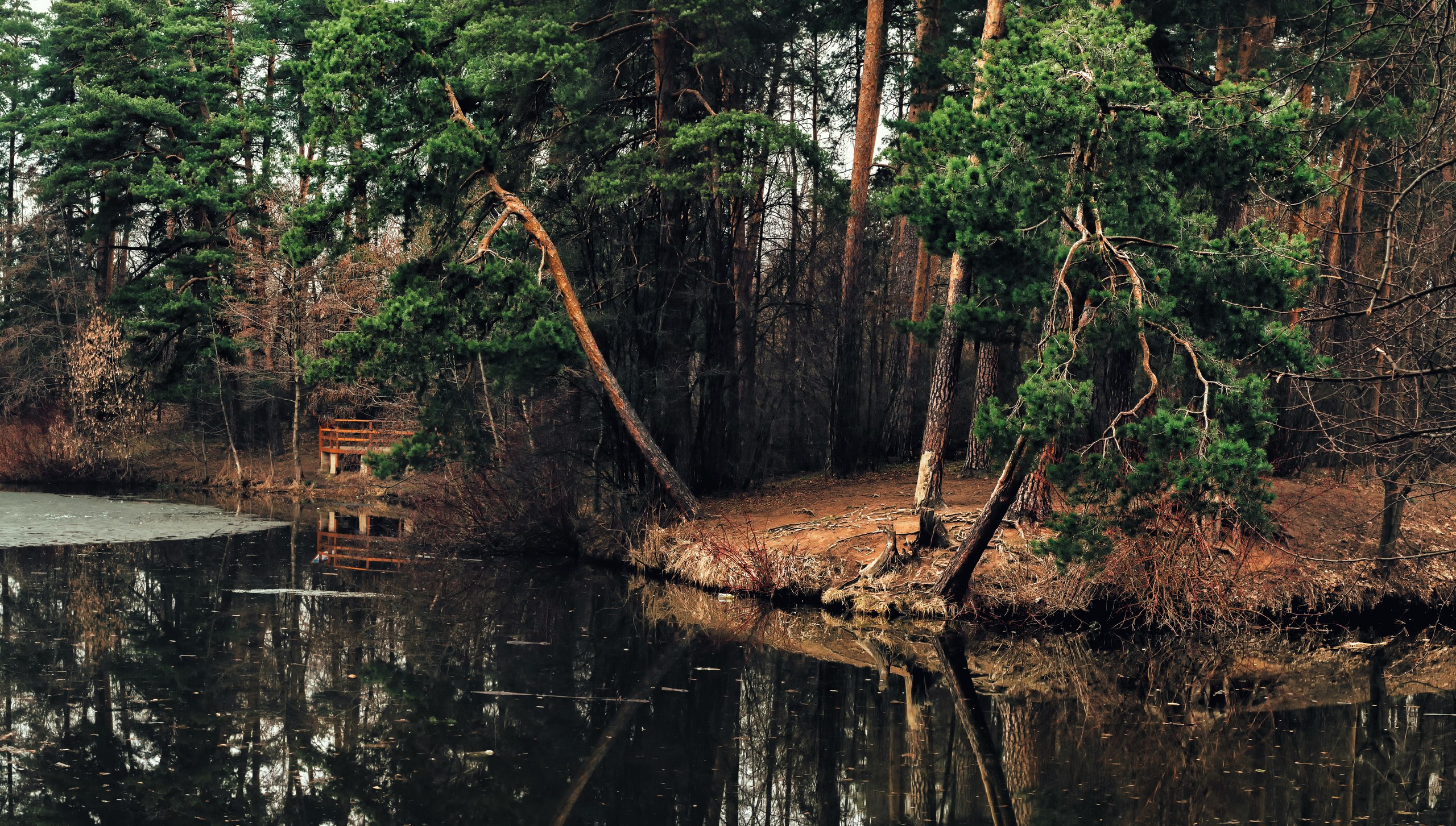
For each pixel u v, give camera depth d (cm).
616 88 2336
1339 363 1459
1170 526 1520
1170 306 1209
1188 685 1323
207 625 1546
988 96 1349
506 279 1948
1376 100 1481
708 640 1542
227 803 886
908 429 2753
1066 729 1140
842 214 2189
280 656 1375
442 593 1864
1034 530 1662
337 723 1110
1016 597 1562
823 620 1662
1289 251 1212
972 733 1123
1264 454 1158
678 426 2295
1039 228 1299
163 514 2889
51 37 3950
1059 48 1246
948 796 938
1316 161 1488
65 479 3681
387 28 1825
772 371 3247
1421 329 1281
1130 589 1542
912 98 2269
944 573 1585
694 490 2359
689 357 2336
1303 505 1758
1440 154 1184
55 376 4012
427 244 2411
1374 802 923
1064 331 1266
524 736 1085
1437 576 1652
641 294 2278
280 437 3997
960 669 1383
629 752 1047
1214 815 885
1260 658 1462
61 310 4284
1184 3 1823
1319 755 1059
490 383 2248
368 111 1839
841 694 1264
